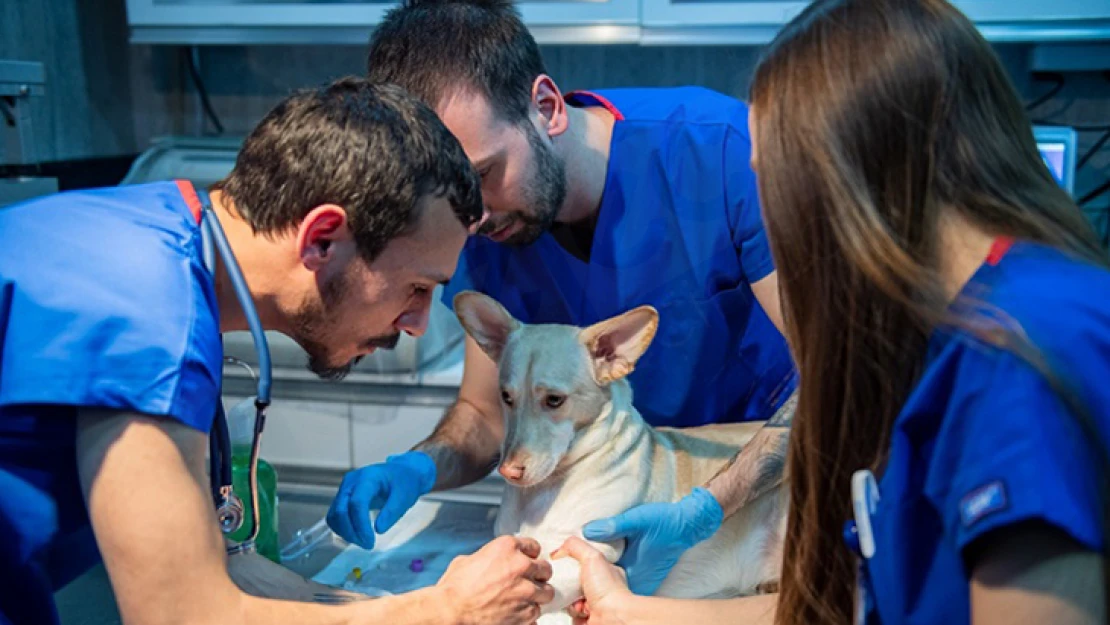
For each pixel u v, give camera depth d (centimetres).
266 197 78
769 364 129
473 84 99
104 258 74
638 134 124
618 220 124
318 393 178
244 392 177
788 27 65
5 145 156
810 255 62
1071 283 55
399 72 102
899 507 60
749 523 112
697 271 125
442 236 81
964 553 54
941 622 59
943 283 60
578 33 189
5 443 71
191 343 71
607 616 92
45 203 80
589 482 108
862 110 59
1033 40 179
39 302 72
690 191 123
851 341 62
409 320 86
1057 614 51
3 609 76
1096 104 205
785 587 73
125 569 69
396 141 77
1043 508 50
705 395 130
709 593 113
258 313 82
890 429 64
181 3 202
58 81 211
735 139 123
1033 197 60
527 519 109
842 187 59
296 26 200
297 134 77
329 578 124
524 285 130
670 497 113
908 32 59
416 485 117
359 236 77
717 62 217
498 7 106
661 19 186
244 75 234
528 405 106
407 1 110
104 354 69
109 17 227
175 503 68
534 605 86
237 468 116
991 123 59
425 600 80
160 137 226
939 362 58
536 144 106
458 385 176
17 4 197
